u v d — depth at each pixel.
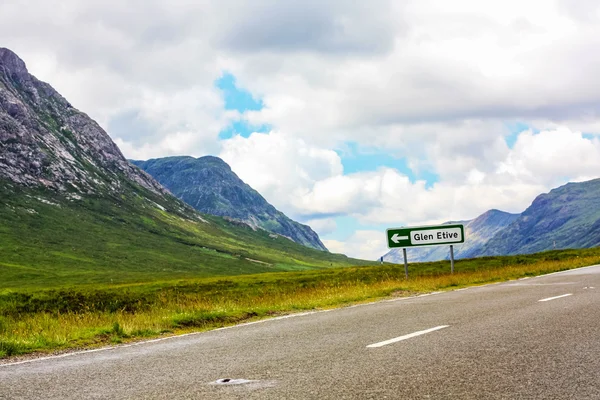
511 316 13.38
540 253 95.12
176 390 7.04
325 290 29.02
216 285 79.31
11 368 9.60
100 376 8.31
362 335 11.47
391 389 6.59
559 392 6.27
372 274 71.56
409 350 9.27
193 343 11.87
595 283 23.44
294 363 8.59
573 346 9.07
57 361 10.25
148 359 9.84
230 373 8.05
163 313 20.23
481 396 6.17
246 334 12.95
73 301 36.41
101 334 14.23
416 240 35.44
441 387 6.61
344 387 6.78
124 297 39.16
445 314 14.69
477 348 9.19
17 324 17.53
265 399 6.34
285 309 20.50
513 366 7.68
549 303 16.05
